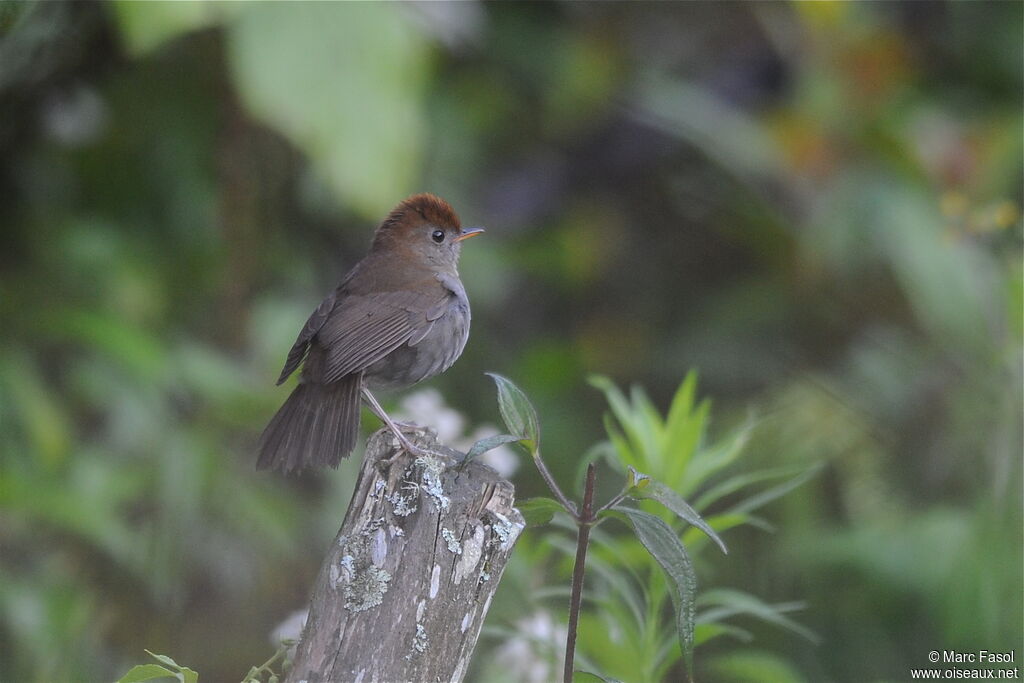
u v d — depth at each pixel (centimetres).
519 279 1552
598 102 1447
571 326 1606
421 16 1136
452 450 599
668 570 489
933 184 1432
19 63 1066
